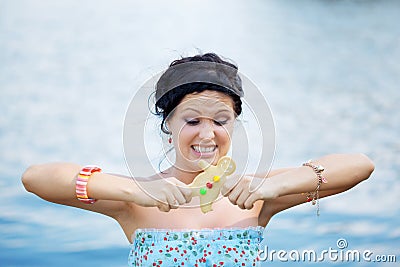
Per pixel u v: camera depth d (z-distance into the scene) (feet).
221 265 14.44
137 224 15.01
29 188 14.34
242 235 14.84
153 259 14.47
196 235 14.62
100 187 13.58
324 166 14.52
